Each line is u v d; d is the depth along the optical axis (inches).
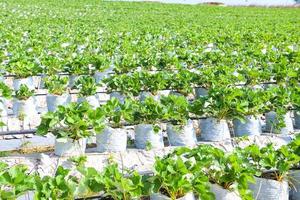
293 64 233.3
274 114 159.2
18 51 243.3
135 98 187.6
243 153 107.6
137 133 142.2
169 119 144.6
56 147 130.6
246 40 364.8
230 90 150.0
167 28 457.7
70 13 644.1
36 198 86.6
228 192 101.8
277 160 107.6
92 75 217.0
